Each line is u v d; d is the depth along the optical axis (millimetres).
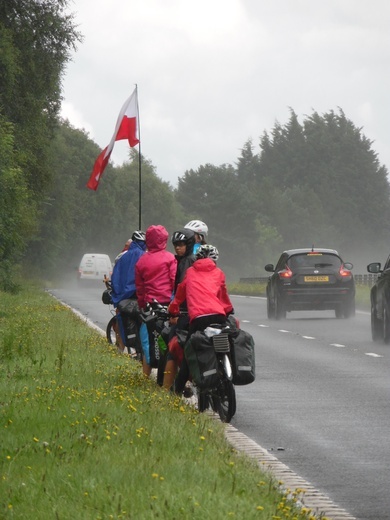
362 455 23203
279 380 38062
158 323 30219
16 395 28203
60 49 122750
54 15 120750
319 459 22750
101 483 17094
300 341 56406
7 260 114750
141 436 21578
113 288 38250
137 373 33312
